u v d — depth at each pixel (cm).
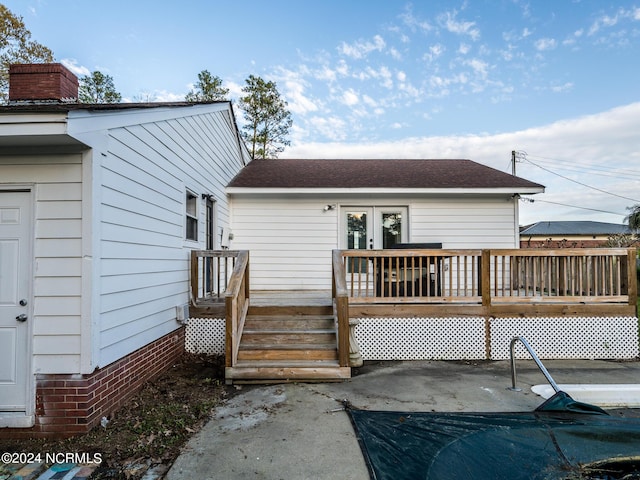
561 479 263
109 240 346
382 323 575
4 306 315
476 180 877
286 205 881
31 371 311
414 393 415
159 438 303
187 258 570
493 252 577
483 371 505
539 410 357
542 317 575
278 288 873
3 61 1599
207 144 686
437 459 274
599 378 472
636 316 568
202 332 568
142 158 419
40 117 281
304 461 270
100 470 260
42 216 316
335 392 418
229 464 266
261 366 452
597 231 3322
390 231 884
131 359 391
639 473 274
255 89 2059
